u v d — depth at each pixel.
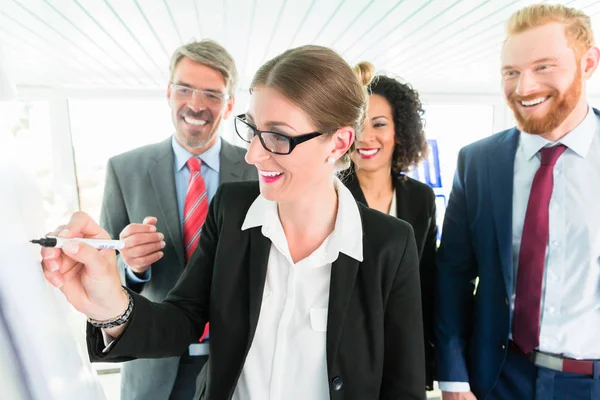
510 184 1.03
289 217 0.77
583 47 0.88
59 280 0.50
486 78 2.87
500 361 1.04
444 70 2.59
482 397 1.08
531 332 0.98
